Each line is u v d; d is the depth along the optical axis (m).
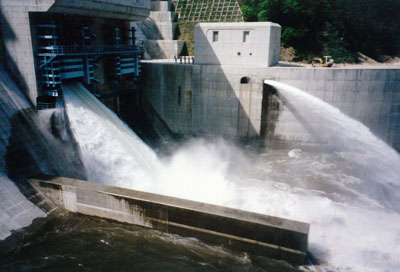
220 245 26.16
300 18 62.28
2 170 28.44
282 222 24.78
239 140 47.53
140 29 67.25
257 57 45.34
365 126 45.16
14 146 30.39
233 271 23.69
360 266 24.58
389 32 73.81
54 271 22.72
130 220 28.02
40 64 33.91
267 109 45.56
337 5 71.50
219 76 45.91
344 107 44.28
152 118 51.72
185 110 49.09
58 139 34.44
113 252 25.00
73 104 36.22
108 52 40.38
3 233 24.81
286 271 23.91
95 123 36.38
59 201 29.41
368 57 67.38
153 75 50.31
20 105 33.22
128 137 40.09
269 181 39.19
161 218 27.12
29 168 30.41
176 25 68.94
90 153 34.88
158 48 63.44
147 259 24.52
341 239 28.19
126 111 49.50
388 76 43.53
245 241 25.31
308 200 34.84
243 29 45.06
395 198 36.00
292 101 44.25
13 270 22.44
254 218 25.23
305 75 43.25
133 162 36.66
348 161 43.38
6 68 34.69
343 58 61.94
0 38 34.00
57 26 36.00
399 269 24.38
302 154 45.28
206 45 47.56
